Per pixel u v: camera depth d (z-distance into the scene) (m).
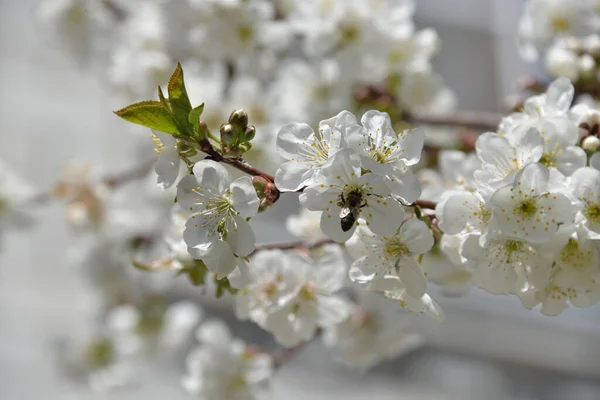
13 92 1.34
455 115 0.91
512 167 0.65
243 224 0.65
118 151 1.34
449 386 1.37
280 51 0.95
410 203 0.64
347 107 0.88
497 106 1.43
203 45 0.89
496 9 1.46
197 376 0.81
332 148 0.64
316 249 0.72
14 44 1.36
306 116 0.88
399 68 0.89
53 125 1.35
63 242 1.31
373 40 0.85
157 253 1.00
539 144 0.65
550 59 0.81
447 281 0.75
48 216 1.32
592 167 0.65
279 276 0.71
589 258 0.65
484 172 0.65
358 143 0.64
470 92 1.43
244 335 1.30
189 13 0.89
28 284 1.29
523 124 0.66
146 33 0.95
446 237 0.66
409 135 0.65
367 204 0.64
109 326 1.05
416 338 0.82
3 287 1.28
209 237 0.65
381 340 0.81
